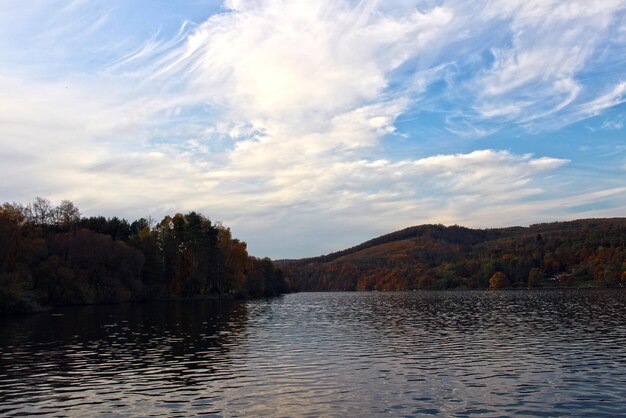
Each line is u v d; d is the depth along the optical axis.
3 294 80.50
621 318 65.12
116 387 26.61
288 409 22.30
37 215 124.44
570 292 176.38
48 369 31.66
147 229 143.50
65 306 103.25
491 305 104.81
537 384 26.69
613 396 24.08
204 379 28.50
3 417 21.38
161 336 49.22
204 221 152.38
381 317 75.25
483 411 21.83
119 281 117.69
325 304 121.50
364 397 24.27
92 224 140.75
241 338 47.44
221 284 157.75
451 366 32.03
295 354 37.38
